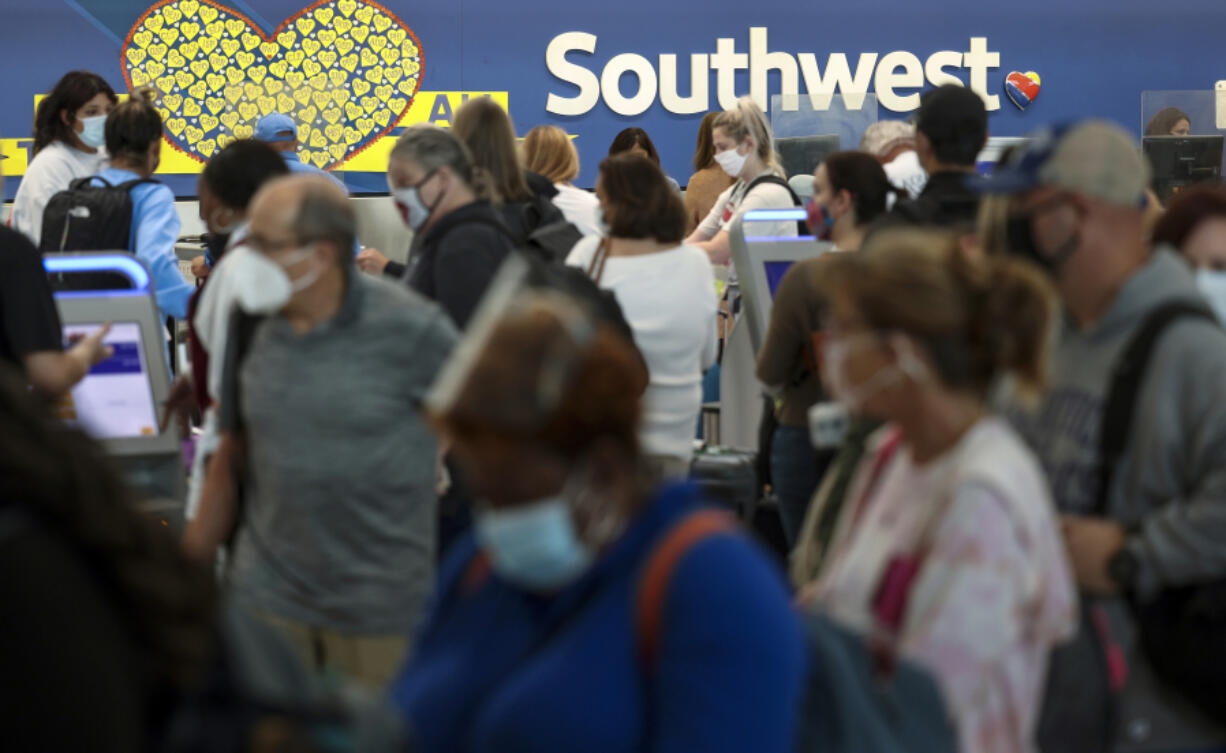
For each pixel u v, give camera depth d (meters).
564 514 2.61
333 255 4.66
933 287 3.11
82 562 1.92
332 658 4.76
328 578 4.70
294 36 19.36
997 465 3.12
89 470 1.96
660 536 2.68
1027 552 3.09
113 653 1.88
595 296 6.72
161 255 8.59
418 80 19.80
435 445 4.91
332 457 4.65
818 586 3.63
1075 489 3.90
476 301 6.23
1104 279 3.93
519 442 2.57
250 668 2.12
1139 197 3.93
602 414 2.60
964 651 3.01
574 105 20.28
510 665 2.78
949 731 2.91
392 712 2.31
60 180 10.09
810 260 6.89
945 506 3.13
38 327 5.53
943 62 20.92
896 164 9.00
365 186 19.72
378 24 19.59
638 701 2.62
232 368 5.08
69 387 5.71
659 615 2.61
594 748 2.59
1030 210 3.95
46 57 18.98
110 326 6.32
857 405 3.21
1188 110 15.00
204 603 2.03
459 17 19.86
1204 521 3.63
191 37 19.16
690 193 13.36
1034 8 21.09
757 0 20.55
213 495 5.14
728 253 10.80
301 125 19.47
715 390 10.66
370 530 4.70
